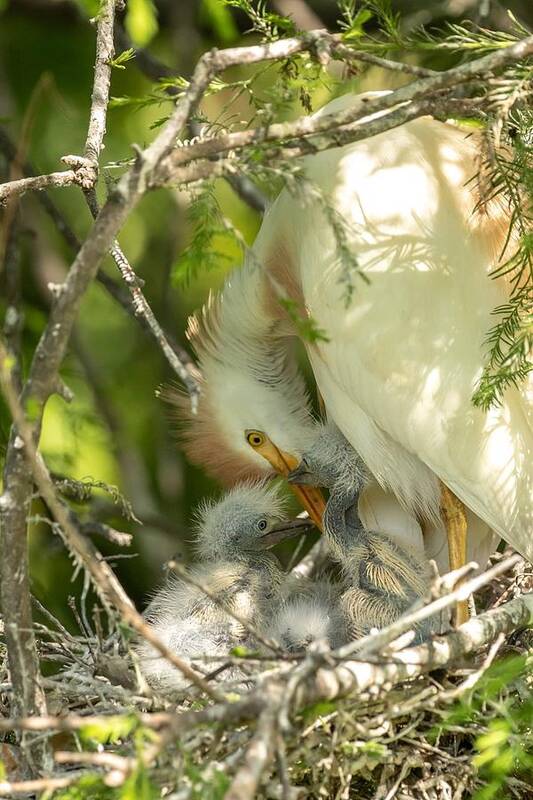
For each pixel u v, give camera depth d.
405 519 8.62
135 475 11.33
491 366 7.00
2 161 10.62
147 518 10.60
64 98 12.25
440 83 6.13
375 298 7.60
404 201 7.68
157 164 5.79
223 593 7.98
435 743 6.94
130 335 12.56
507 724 6.22
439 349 7.54
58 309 5.70
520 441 7.51
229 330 9.41
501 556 8.96
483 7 8.38
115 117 12.27
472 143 8.08
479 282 7.60
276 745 5.25
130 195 5.69
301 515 9.98
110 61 7.71
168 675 7.55
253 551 8.66
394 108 7.31
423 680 6.71
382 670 6.18
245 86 7.28
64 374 11.43
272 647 6.33
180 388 9.78
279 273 8.79
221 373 9.44
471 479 7.56
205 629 7.84
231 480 9.52
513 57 6.12
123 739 6.94
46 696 7.12
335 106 7.86
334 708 6.11
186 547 10.57
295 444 9.23
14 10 12.25
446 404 7.52
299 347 11.64
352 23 6.57
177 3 12.11
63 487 6.70
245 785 4.78
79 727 5.38
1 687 7.12
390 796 6.72
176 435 9.88
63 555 10.78
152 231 12.79
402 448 8.07
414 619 6.12
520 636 7.66
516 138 7.09
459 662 6.80
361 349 7.65
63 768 6.87
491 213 7.69
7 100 12.05
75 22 12.31
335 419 8.28
